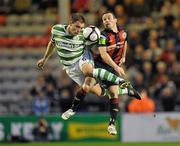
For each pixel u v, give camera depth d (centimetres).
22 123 5397
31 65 6550
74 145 5141
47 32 6744
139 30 6344
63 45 3053
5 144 5300
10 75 6475
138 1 6525
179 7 6581
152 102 5394
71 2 6638
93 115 5375
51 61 6400
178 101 5506
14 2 6938
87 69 3014
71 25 3017
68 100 5478
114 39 3072
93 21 6456
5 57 6650
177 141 5375
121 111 5419
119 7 6362
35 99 5506
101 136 5391
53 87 5684
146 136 5391
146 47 6069
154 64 5841
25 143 5347
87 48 3080
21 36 6806
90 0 6650
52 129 5397
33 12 6938
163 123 5384
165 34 6212
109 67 3111
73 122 5394
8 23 6894
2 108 5634
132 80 5759
